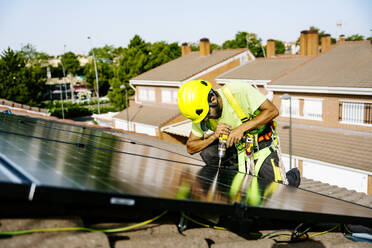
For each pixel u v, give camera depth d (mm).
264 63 27031
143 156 2869
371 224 2445
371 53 19766
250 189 2166
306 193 2795
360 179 14609
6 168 1202
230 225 2111
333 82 17578
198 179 2133
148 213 2008
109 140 4062
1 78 49062
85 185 1149
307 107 18844
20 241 1229
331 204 2570
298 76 19875
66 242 1299
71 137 3369
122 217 1880
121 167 1909
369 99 16281
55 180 1122
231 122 2973
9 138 2225
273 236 2334
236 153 3523
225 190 1896
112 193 1134
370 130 16594
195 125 3084
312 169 16094
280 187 2660
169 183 1698
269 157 3141
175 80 27062
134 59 46031
